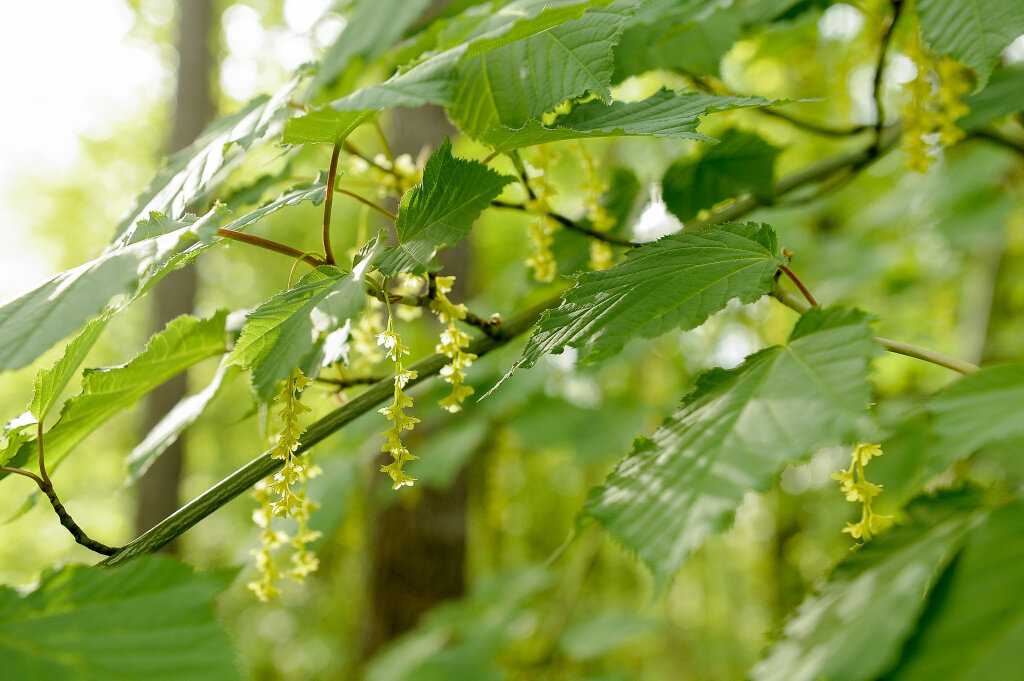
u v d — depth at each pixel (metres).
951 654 0.49
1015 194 1.39
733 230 0.59
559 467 2.37
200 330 0.64
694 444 0.54
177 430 0.67
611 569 2.55
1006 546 0.50
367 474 1.45
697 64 0.73
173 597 0.53
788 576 2.99
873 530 0.55
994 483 0.55
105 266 0.54
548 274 0.69
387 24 0.73
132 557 0.59
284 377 0.54
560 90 0.62
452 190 0.59
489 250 2.13
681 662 3.12
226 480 0.60
